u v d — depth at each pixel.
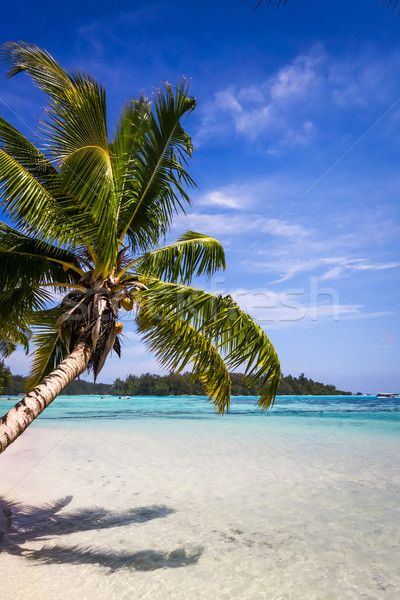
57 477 9.34
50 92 6.07
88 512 6.91
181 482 8.91
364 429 19.47
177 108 7.04
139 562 4.98
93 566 4.84
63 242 6.35
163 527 6.21
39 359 8.22
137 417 27.58
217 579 4.55
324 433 17.89
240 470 10.12
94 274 6.32
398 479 9.12
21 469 10.18
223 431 18.77
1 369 32.97
